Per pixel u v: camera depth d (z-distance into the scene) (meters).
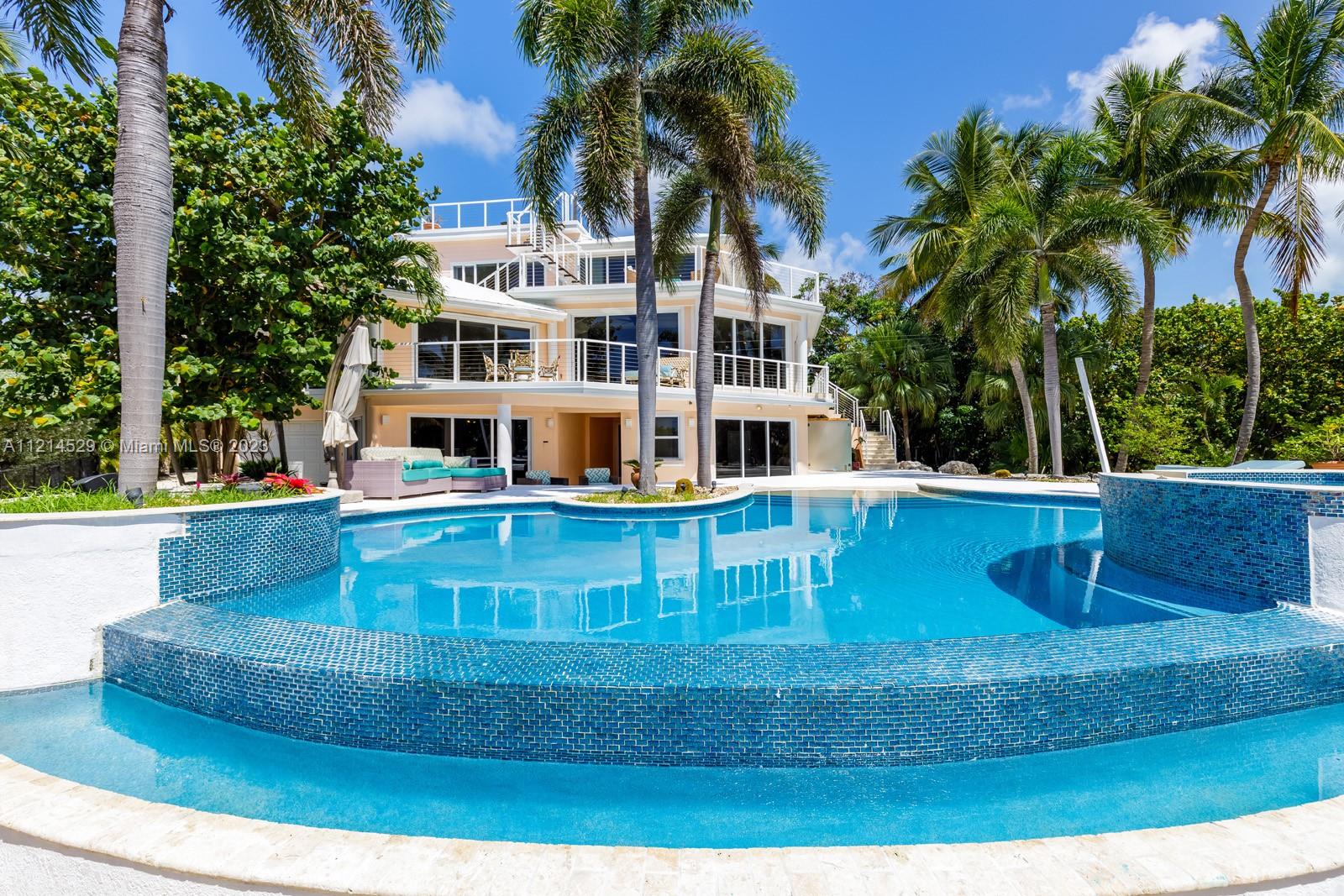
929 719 3.05
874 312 31.98
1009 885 1.66
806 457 22.08
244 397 10.34
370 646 3.62
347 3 8.36
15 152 9.28
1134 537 6.63
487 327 18.48
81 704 3.83
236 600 5.39
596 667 3.26
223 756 3.22
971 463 28.17
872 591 5.93
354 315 12.20
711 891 1.66
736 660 3.31
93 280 9.84
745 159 12.45
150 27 5.62
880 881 1.69
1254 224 15.96
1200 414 19.53
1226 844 1.78
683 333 20.03
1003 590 5.90
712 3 11.95
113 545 4.43
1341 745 3.20
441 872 1.72
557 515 11.64
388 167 11.98
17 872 1.93
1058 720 3.12
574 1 10.26
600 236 12.83
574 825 2.64
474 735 3.17
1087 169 17.17
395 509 11.13
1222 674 3.35
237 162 10.46
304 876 1.71
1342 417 17.08
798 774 3.01
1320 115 14.88
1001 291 16.28
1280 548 4.57
